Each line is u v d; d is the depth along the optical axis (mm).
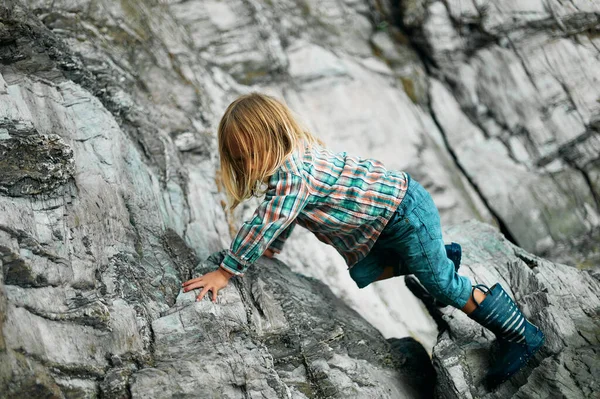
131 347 2156
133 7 4055
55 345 1965
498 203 4574
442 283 2434
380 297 3844
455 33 4816
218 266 2604
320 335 2584
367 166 2406
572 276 2754
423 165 4570
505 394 2400
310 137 2406
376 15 5184
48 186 2314
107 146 2732
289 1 5008
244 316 2396
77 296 2158
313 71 4754
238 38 4625
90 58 3439
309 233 3955
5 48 2859
